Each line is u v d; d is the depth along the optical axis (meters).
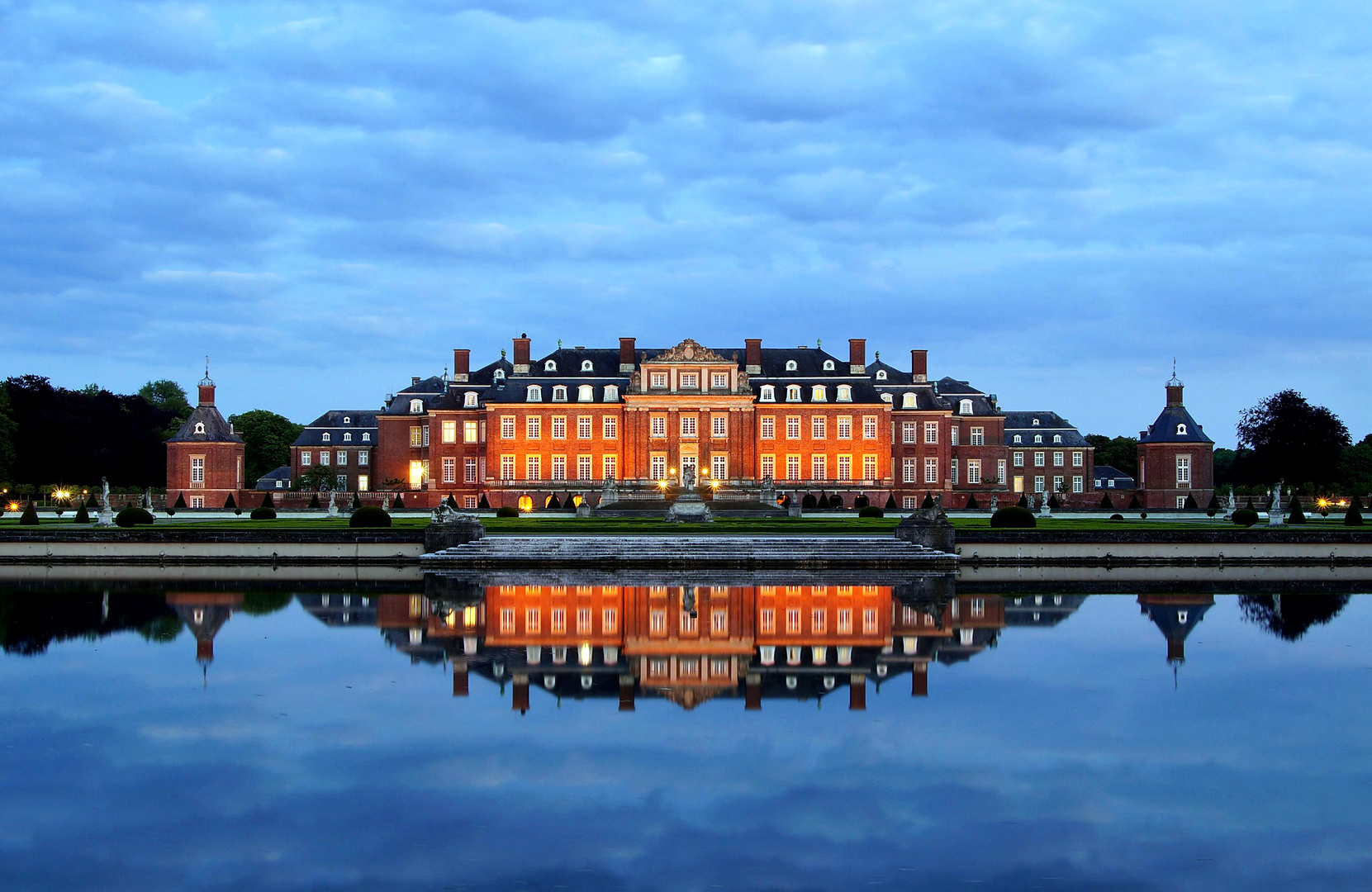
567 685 27.27
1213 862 17.00
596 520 74.50
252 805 19.11
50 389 116.69
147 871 16.61
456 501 106.06
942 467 111.25
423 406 116.56
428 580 49.69
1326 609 40.25
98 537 56.75
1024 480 133.00
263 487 133.00
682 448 104.62
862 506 99.56
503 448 105.94
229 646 32.09
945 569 54.91
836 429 106.19
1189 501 113.06
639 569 54.50
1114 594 44.94
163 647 31.95
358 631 34.66
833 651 31.56
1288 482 116.19
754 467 105.50
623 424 105.88
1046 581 49.88
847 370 109.06
